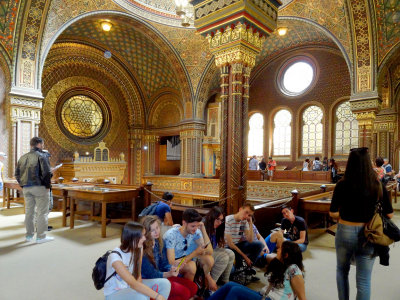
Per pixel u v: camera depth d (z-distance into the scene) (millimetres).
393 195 12414
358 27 10453
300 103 17234
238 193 5746
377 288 3891
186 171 16266
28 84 10320
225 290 2768
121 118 17609
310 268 4590
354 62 10961
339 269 2824
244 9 5559
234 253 4195
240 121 5938
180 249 3414
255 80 18969
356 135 15453
